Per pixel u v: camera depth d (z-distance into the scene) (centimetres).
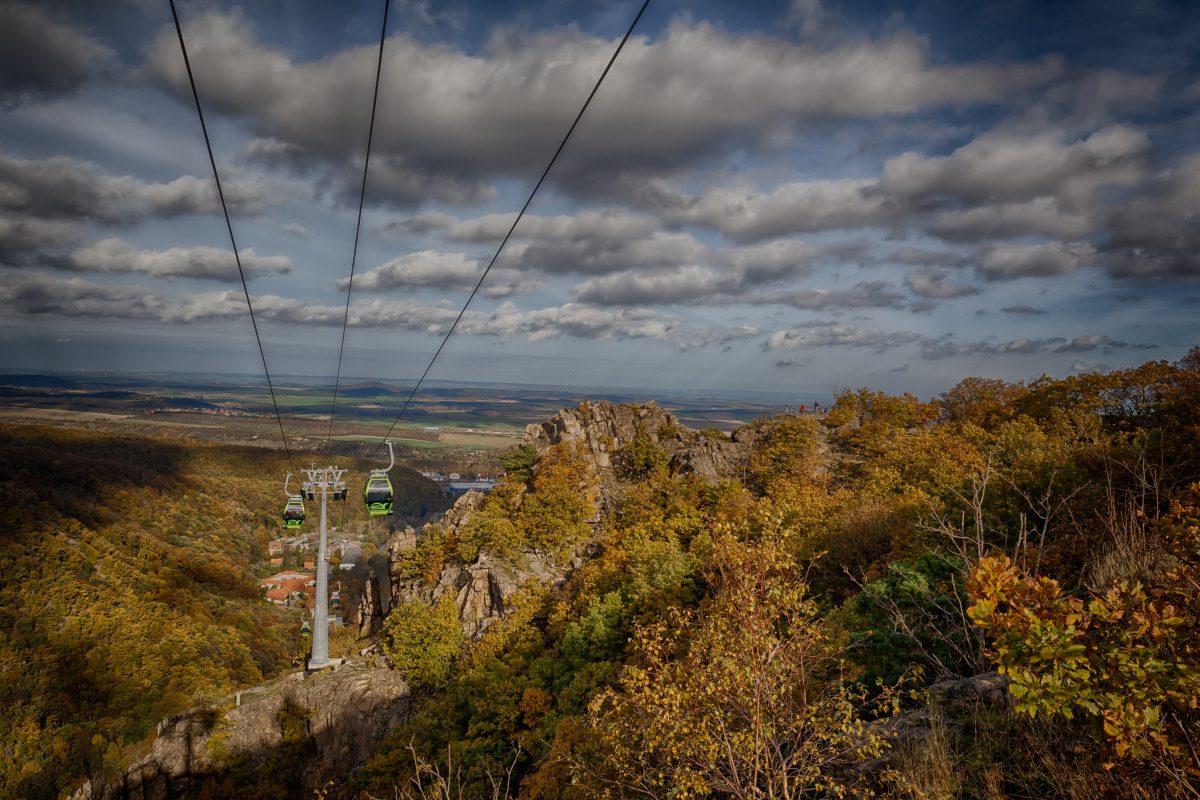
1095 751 711
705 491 7188
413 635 5631
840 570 3050
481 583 6241
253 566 17300
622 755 1044
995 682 977
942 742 830
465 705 4441
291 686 5928
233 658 11438
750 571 911
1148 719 487
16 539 11450
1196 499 617
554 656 4509
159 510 16812
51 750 7906
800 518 4084
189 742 5500
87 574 11750
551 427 9531
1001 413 7344
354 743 5219
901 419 8862
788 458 7538
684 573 4184
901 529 2911
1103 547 1291
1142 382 5706
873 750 879
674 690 891
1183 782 513
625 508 7194
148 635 10756
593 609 4297
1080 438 4538
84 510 14112
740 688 837
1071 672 506
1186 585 563
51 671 9094
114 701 9006
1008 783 745
